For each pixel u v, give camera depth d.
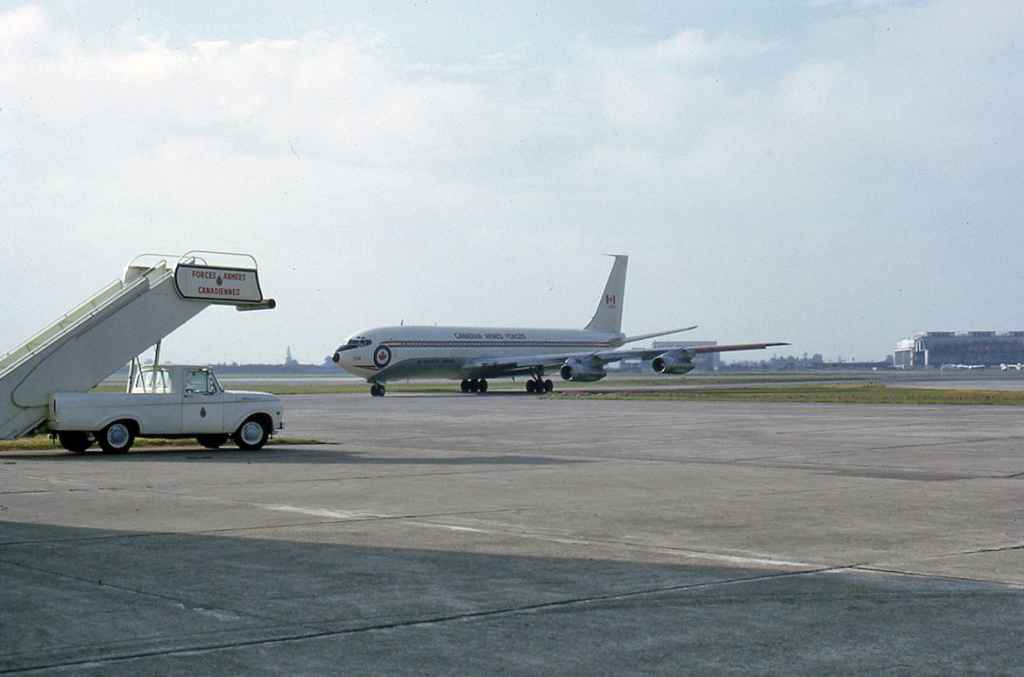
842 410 54.38
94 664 8.48
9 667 8.38
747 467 25.47
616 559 12.99
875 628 9.56
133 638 9.27
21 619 9.96
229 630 9.55
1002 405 59.44
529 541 14.41
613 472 24.27
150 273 32.56
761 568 12.39
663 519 16.53
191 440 35.50
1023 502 18.58
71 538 14.76
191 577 11.94
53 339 29.61
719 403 63.62
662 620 9.88
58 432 30.05
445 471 24.67
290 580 11.76
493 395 83.25
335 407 61.47
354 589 11.27
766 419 46.62
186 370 30.61
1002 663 8.47
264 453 30.41
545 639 9.21
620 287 104.44
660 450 30.78
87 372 30.12
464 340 87.94
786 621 9.83
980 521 16.25
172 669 8.34
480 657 8.66
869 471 24.38
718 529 15.48
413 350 84.19
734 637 9.26
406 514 17.19
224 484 21.94
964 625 9.66
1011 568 12.38
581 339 98.69
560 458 28.25
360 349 81.50
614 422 45.16
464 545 14.08
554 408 58.69
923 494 19.81
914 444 32.50
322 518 16.75
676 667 8.38
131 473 24.41
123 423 29.80
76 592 11.15
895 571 12.20
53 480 22.84
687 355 84.75
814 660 8.55
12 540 14.57
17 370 28.95
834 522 16.16
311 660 8.59
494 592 11.10
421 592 11.10
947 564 12.63
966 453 29.25
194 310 32.09
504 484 21.78
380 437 36.94
